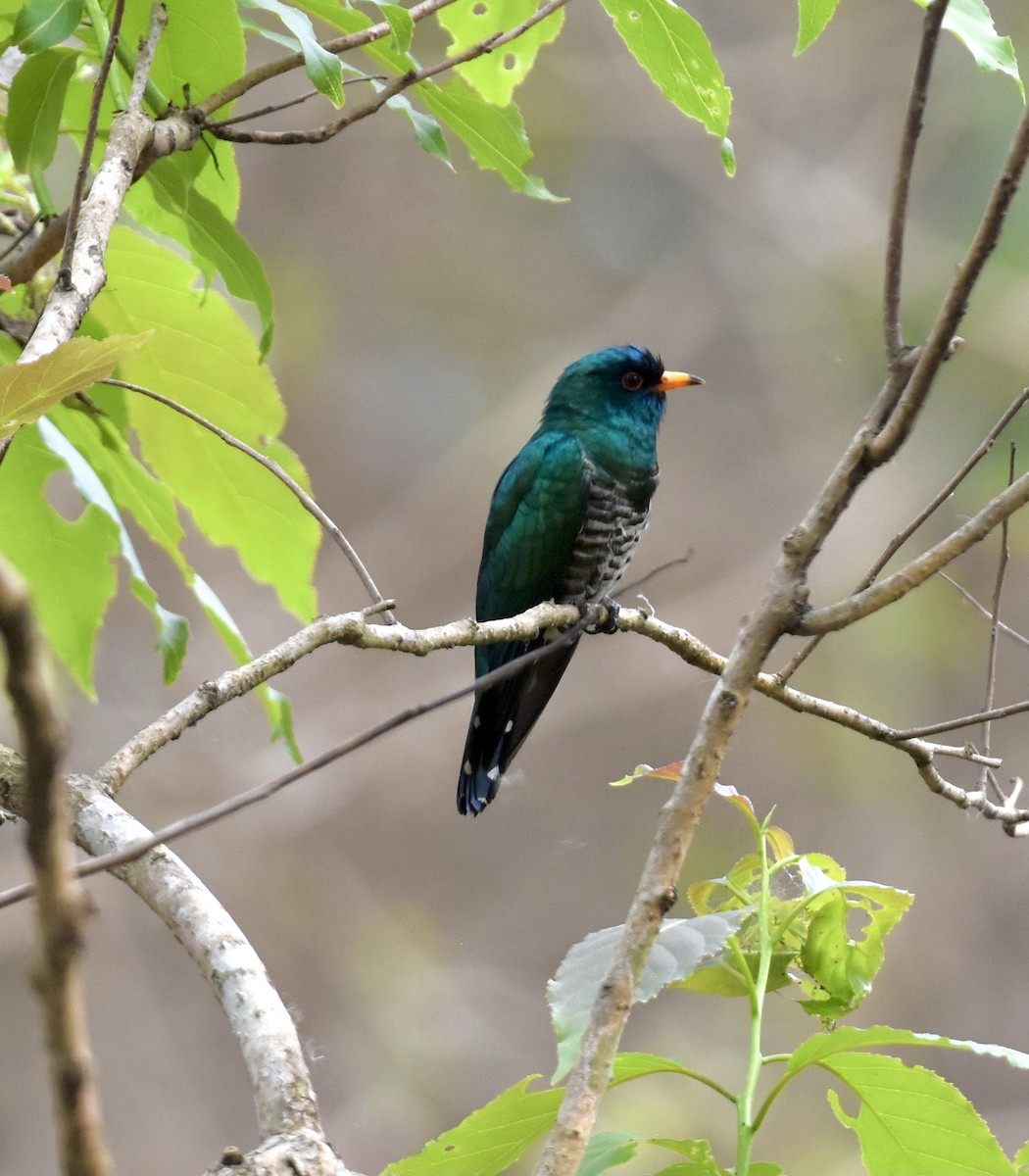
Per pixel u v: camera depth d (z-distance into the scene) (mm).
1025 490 3049
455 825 17391
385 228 18156
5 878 13648
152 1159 14633
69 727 1541
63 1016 1444
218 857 16219
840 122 18188
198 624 16438
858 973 3244
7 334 4301
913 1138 3213
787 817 16406
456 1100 15992
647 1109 12258
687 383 7250
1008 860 16812
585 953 3039
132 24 4082
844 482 3053
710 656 4770
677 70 4371
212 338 4711
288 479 3553
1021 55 15406
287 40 4289
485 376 18094
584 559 7113
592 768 17844
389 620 3438
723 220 18094
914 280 15961
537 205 18328
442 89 4492
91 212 3422
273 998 2973
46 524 4688
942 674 16188
